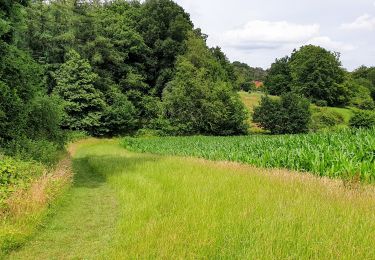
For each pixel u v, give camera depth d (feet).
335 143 53.52
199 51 214.69
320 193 27.55
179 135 193.06
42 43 169.17
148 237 19.94
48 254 21.12
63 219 28.48
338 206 23.18
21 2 51.34
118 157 74.79
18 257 20.67
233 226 20.71
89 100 166.20
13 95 46.06
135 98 199.11
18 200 25.99
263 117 217.97
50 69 168.66
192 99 197.36
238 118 202.49
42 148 48.52
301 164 45.93
